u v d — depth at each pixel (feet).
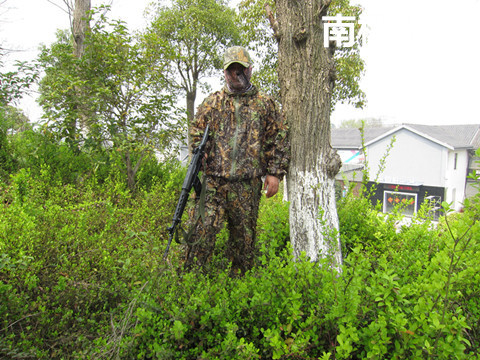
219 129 9.25
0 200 12.23
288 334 5.81
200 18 54.13
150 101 18.52
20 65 21.16
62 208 12.41
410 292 5.58
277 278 6.64
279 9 9.82
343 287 5.86
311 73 9.45
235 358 5.26
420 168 96.68
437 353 4.80
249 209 9.41
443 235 9.39
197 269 8.50
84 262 8.23
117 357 5.36
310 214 9.49
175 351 5.68
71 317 6.87
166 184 18.28
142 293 6.61
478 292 6.05
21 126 24.47
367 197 12.94
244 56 8.86
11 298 6.54
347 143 111.34
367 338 5.09
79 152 20.30
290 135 9.75
